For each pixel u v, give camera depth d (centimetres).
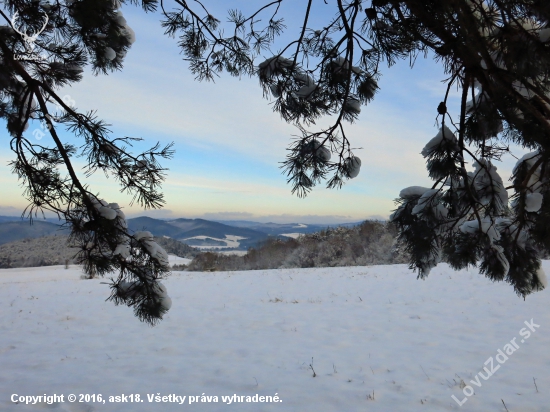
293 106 240
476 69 157
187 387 527
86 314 1072
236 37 273
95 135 233
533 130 154
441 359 620
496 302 1048
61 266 3906
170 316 1023
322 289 1466
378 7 187
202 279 2017
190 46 278
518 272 173
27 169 214
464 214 167
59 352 708
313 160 206
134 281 223
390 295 1259
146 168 236
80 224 216
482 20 137
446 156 167
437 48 165
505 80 146
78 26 243
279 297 1316
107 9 236
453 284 1388
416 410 442
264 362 632
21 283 2112
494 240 170
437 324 855
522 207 163
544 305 970
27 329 912
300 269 2441
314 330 845
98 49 254
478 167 169
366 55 221
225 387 526
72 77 260
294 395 494
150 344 753
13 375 580
